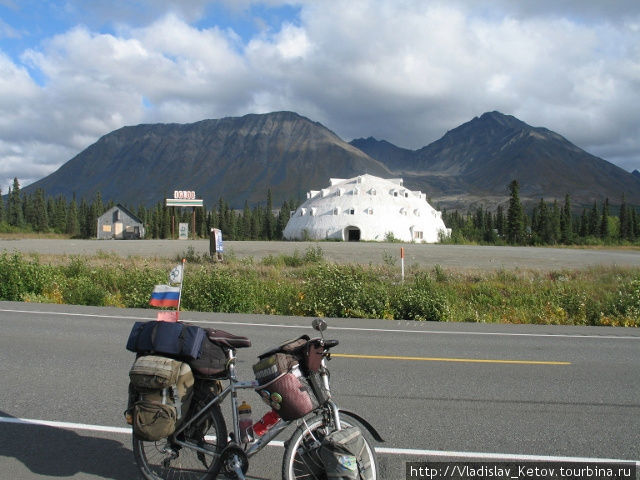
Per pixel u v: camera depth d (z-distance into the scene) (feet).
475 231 321.52
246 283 52.16
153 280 51.24
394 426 17.42
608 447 15.98
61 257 88.22
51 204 438.81
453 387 22.16
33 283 54.54
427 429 17.19
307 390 12.74
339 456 11.91
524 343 33.17
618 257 116.16
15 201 388.78
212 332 13.55
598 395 21.33
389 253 116.37
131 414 12.89
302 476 12.52
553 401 20.40
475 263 94.84
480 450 15.61
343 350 29.68
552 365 26.68
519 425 17.70
